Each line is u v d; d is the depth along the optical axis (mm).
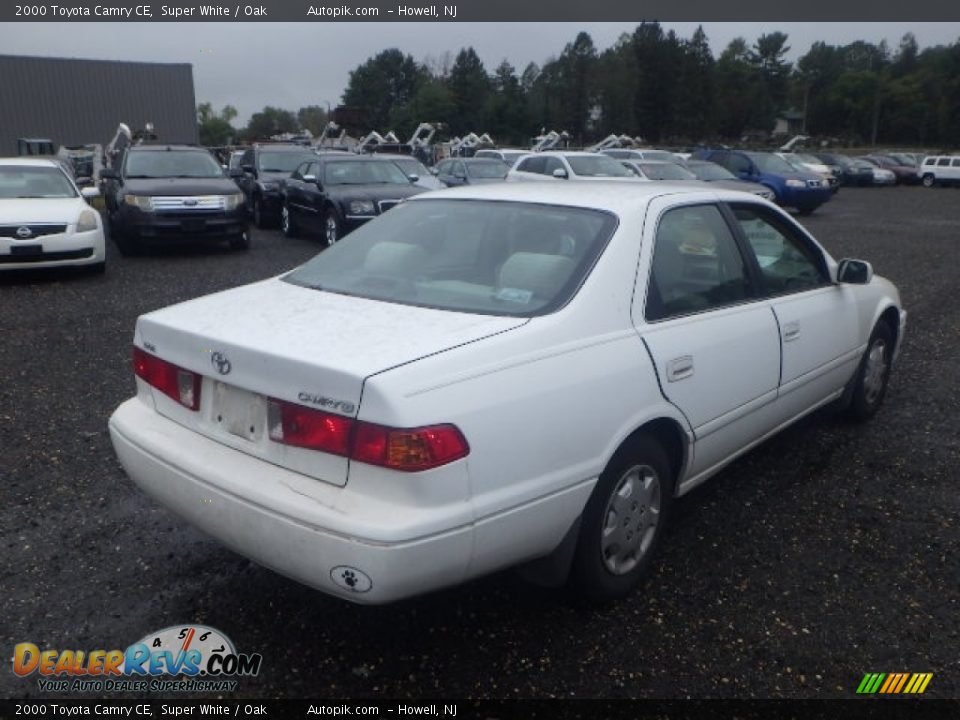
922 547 3674
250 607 3164
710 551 3621
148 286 9742
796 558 3568
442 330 2725
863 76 106875
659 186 3818
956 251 14180
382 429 2363
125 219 11875
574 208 3369
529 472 2631
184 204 11945
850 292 4605
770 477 4406
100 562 3447
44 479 4207
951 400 5707
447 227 3541
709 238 3633
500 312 2916
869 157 42938
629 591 3230
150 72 40625
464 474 2449
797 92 118688
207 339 2789
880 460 4637
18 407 5277
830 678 2795
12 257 9523
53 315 8055
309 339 2684
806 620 3117
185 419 2955
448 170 18828
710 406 3398
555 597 3238
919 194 34000
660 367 3098
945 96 101688
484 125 101625
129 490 4109
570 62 109812
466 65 104312
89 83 39219
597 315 2957
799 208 21516
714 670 2826
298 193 14133
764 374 3754
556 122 103938
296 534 2461
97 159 22828
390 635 3006
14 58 37688
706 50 111438
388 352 2539
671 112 101812
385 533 2330
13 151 38156
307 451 2535
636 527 3174
